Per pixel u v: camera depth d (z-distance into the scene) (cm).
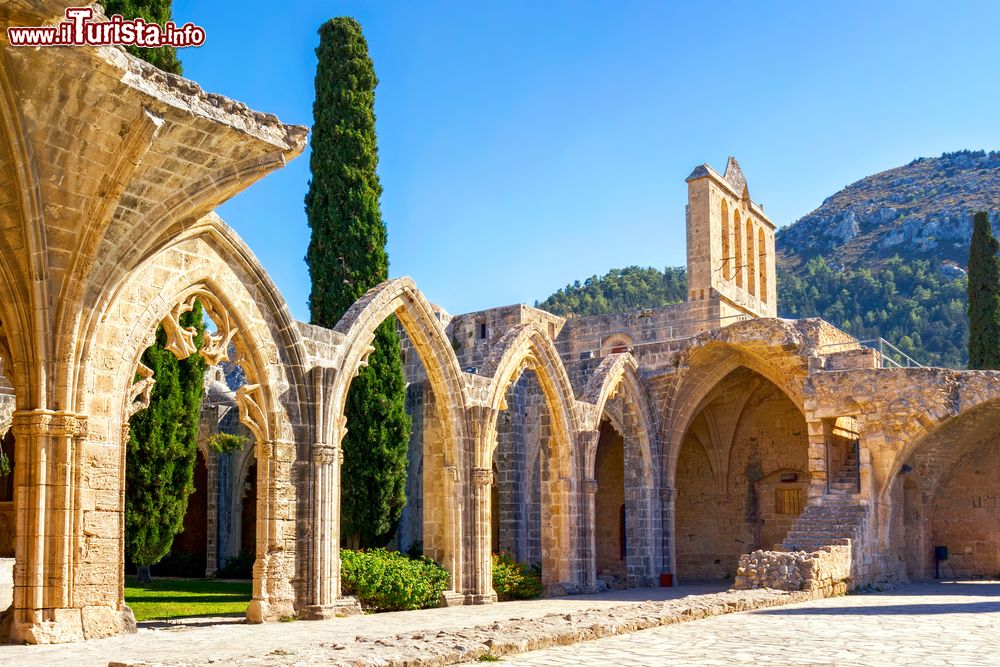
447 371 2666
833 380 3247
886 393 3148
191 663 1158
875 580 3064
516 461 3844
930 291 16600
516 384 3916
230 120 1688
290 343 2217
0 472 2722
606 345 4562
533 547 3838
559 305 16762
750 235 4750
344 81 3086
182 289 1989
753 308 4631
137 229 1734
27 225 1608
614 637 1598
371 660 1175
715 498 4175
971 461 3762
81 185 1611
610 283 17462
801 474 3997
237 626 1989
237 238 2097
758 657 1341
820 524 3083
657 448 3541
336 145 3047
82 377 1727
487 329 4603
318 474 2230
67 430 1689
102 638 1725
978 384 3077
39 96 1471
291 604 2153
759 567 2611
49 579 1672
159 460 2609
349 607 2278
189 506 4662
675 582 3516
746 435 4141
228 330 2095
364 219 3025
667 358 3544
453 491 2648
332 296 2947
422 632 1488
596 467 4394
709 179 4325
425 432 2817
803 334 3341
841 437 3469
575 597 2942
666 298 16675
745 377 3928
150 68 1581
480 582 2667
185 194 1753
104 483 1788
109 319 1819
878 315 16375
